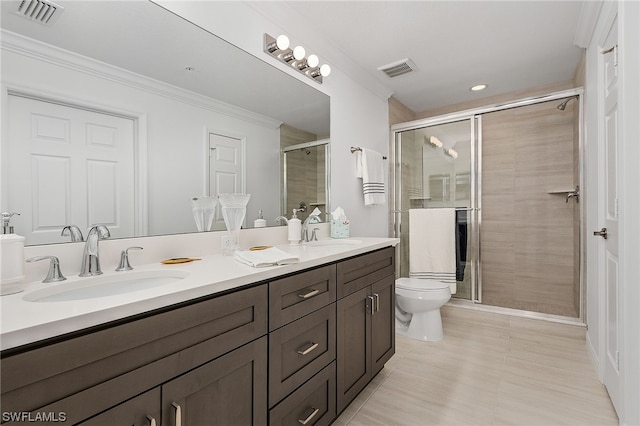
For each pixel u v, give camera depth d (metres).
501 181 3.22
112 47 1.20
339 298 1.48
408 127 3.26
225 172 1.62
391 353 1.98
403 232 3.33
